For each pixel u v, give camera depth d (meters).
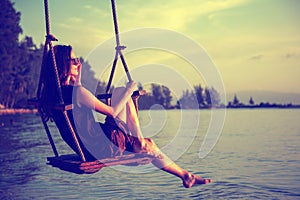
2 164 14.32
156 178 11.05
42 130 34.03
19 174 12.05
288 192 8.77
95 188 9.77
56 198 8.68
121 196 8.79
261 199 8.19
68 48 3.94
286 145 19.78
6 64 60.44
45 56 3.97
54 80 3.88
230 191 9.05
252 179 10.51
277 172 11.54
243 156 16.03
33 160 15.48
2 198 8.71
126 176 11.59
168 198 8.50
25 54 63.06
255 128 34.34
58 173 12.23
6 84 61.00
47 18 3.95
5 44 60.62
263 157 15.38
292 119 50.34
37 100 3.97
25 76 62.38
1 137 26.94
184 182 3.89
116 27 4.43
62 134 3.96
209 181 4.00
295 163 13.35
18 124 42.16
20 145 21.88
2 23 60.78
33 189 9.70
